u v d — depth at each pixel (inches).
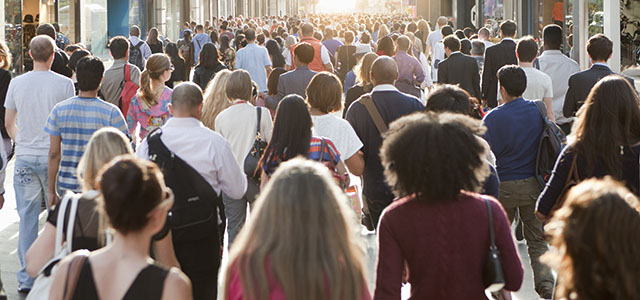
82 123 315.3
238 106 336.2
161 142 257.1
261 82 713.6
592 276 128.6
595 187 132.5
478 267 178.7
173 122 261.0
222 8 3344.0
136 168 158.7
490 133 308.8
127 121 422.6
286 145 282.4
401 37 553.0
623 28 668.7
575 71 459.2
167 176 253.8
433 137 178.7
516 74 309.0
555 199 246.8
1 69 394.0
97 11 1424.7
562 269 134.9
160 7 2196.1
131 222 156.3
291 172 149.4
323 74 311.4
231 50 947.3
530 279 365.1
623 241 127.4
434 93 271.7
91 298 155.6
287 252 144.2
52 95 344.2
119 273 156.6
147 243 160.7
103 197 157.5
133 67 472.4
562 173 244.5
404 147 179.2
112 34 1851.6
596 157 239.6
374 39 1424.7
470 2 2694.4
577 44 783.1
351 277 146.3
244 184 269.7
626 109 238.7
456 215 178.4
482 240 178.5
